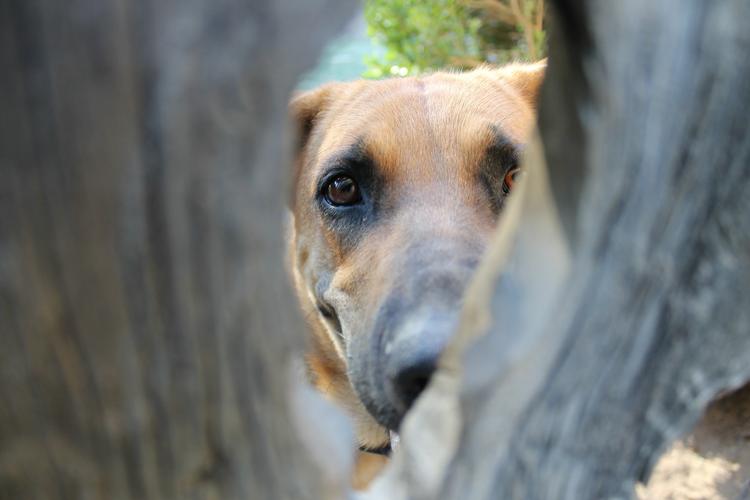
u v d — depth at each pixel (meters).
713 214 1.00
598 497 1.16
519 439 1.10
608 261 1.00
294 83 0.89
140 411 0.95
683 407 1.12
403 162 3.08
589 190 0.97
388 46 7.07
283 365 1.06
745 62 0.94
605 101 0.92
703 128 0.96
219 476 1.06
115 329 0.88
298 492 1.13
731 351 1.09
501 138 3.14
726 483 2.65
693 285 1.04
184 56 0.78
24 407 0.92
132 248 0.85
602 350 1.05
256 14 0.80
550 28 1.04
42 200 0.80
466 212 2.92
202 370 0.96
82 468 0.98
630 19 0.90
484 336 1.11
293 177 3.67
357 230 3.14
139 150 0.80
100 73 0.76
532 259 1.07
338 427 1.28
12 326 0.86
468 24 7.29
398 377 2.33
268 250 0.97
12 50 0.73
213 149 0.85
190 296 0.91
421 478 1.18
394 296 2.55
